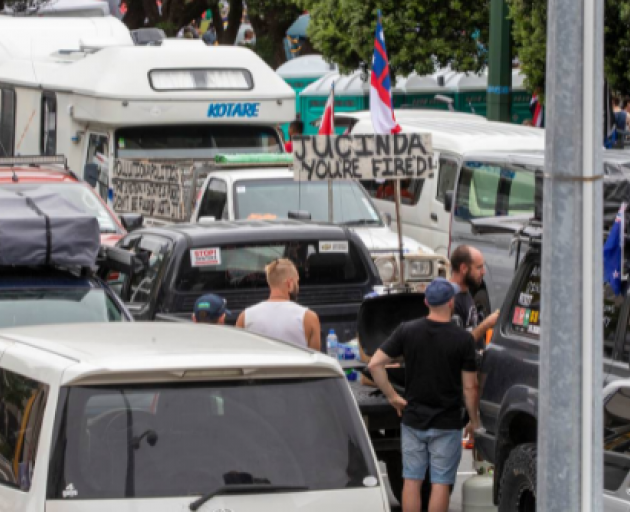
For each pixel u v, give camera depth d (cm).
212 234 3578
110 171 5862
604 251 2369
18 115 6750
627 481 2202
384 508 1859
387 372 3014
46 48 6831
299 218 4644
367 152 3800
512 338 2702
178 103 5850
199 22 14950
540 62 6500
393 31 7819
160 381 1812
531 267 2705
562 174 1666
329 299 3672
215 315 2947
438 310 2742
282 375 1867
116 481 1758
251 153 5931
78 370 1775
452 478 2758
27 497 1758
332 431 1866
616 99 6325
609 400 2277
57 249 3120
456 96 8850
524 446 2511
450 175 5691
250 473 1803
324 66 9938
